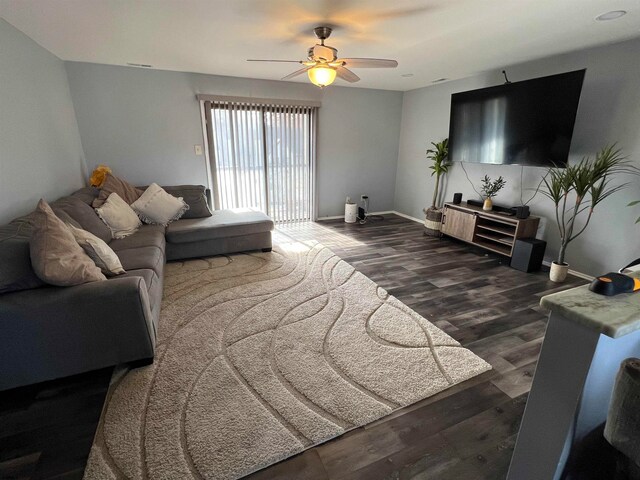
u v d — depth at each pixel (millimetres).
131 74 4051
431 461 1404
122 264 2383
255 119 4762
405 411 1663
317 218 5734
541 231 3721
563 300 831
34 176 2760
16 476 1312
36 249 1660
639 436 688
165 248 3424
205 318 2457
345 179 5797
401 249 4207
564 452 898
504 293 2994
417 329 2369
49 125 3141
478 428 1571
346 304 2715
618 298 836
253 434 1503
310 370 1924
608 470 916
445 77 4480
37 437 1483
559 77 3049
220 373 1887
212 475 1318
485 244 4055
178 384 1799
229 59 3615
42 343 1686
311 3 2156
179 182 4637
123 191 3629
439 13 2301
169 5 2186
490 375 1929
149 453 1403
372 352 2100
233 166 4797
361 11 2279
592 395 872
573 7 2166
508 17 2359
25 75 2723
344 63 2629
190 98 4398
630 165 2902
